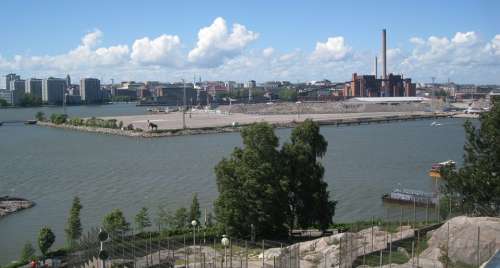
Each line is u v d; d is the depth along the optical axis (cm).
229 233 9031
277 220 9188
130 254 8044
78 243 9188
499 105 8794
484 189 8356
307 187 9619
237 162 9450
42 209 13562
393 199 13900
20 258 9538
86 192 15400
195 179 17125
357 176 17538
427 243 6875
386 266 6181
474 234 6444
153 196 14675
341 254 6712
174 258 7700
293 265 6706
